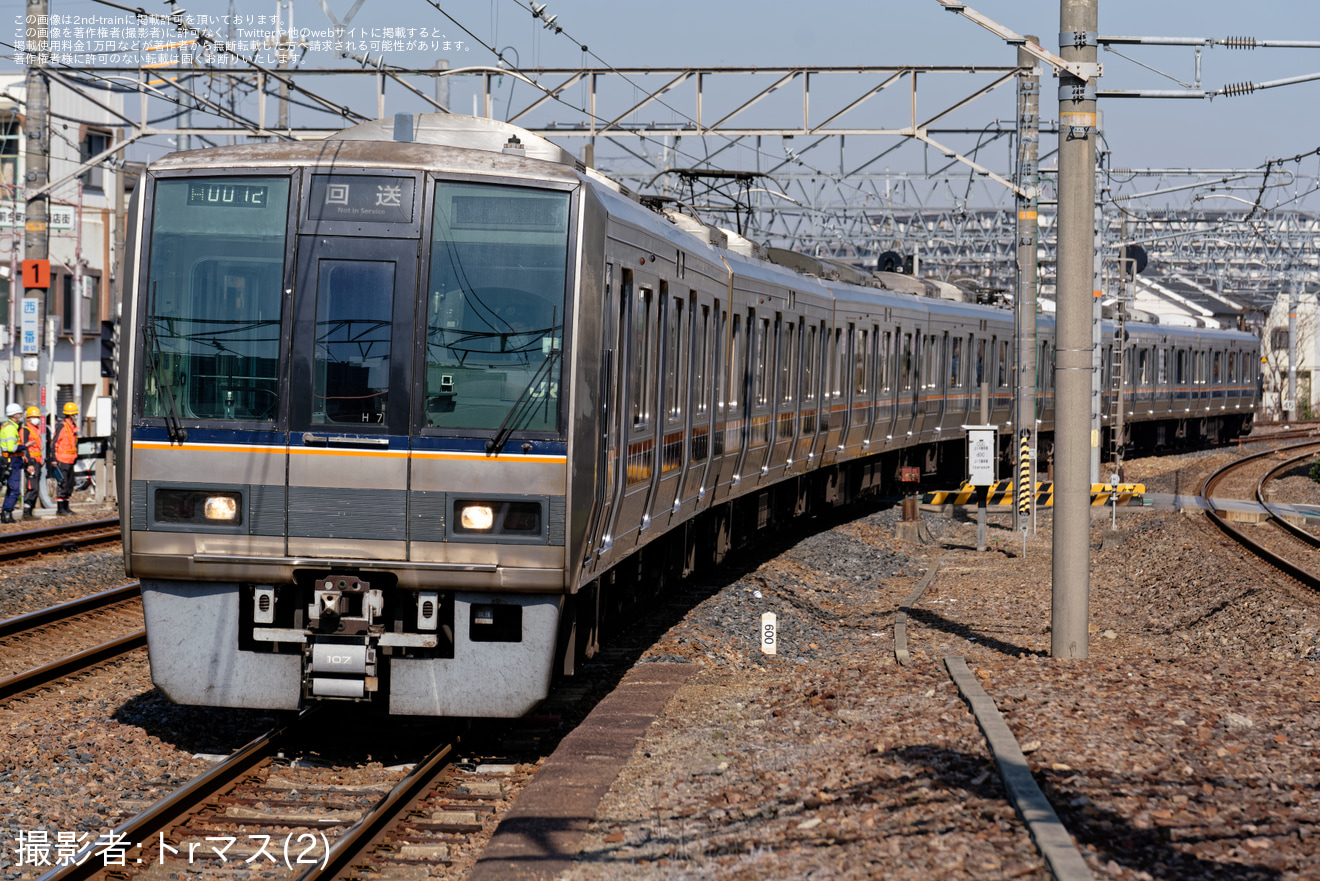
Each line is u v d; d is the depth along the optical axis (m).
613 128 75.38
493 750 32.12
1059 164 40.12
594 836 25.00
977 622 51.97
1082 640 40.41
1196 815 23.62
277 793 28.45
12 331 101.19
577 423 29.91
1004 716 30.48
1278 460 139.25
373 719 34.31
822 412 70.81
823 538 75.69
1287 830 22.91
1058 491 40.50
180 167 30.38
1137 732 29.06
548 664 30.23
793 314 63.88
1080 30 39.50
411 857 24.50
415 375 29.77
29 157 76.44
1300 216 197.88
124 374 30.28
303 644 30.25
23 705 34.28
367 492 29.75
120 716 33.62
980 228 186.50
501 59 73.06
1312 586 60.28
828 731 31.58
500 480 29.64
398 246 29.92
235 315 30.11
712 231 53.53
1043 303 167.00
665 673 39.78
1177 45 43.00
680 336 42.75
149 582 30.73
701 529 55.75
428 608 30.09
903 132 74.94
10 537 62.91
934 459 103.56
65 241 128.62
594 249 30.56
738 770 28.95
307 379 29.88
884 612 55.34
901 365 88.19
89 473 93.56
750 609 51.41
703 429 46.84
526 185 30.09
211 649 30.62
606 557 35.38
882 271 107.25
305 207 30.05
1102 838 22.41
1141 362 139.38
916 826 23.34
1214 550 70.19
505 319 29.88
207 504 30.14
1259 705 32.19
